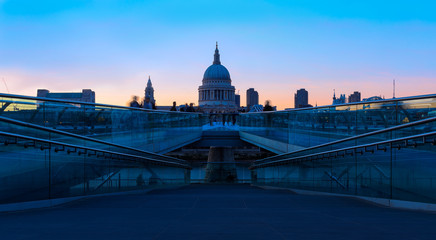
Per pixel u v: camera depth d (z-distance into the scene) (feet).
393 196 38.47
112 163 53.06
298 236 18.28
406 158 36.27
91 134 56.65
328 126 66.74
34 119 43.50
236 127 161.27
